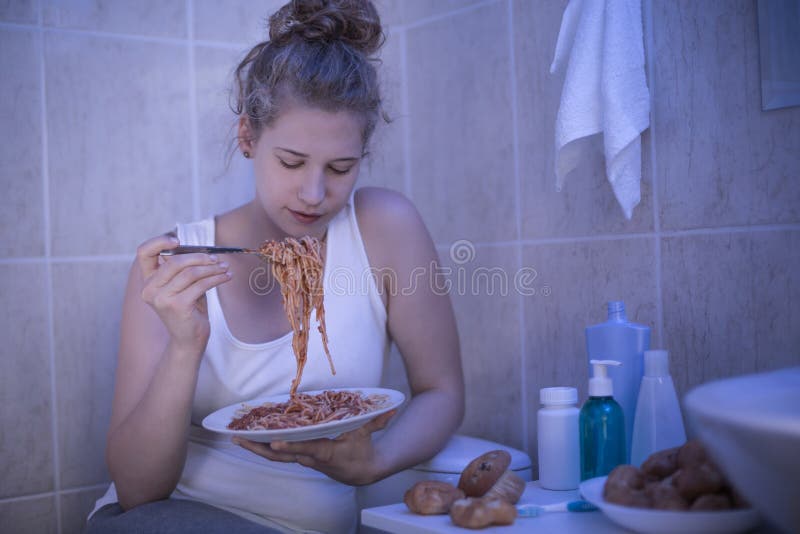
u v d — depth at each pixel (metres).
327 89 1.25
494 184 1.81
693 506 0.90
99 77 1.76
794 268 1.30
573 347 1.66
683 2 1.42
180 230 1.51
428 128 1.96
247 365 1.42
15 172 1.68
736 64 1.36
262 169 1.34
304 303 1.30
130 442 1.26
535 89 1.71
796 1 1.27
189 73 1.86
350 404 1.24
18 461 1.69
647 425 1.17
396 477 1.49
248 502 1.38
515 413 1.78
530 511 1.05
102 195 1.76
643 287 1.52
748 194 1.36
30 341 1.70
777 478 0.71
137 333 1.39
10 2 1.67
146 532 1.19
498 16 1.78
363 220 1.55
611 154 1.38
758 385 0.87
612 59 1.38
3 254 1.67
